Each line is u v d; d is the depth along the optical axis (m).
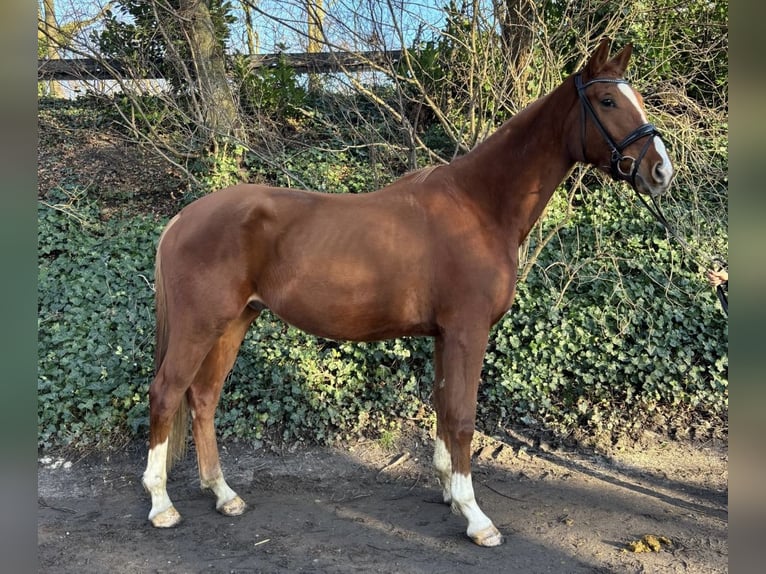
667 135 4.03
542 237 4.00
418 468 3.06
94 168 5.29
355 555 2.21
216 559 2.19
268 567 2.13
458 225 2.21
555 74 3.57
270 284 2.28
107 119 5.73
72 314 3.66
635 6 3.67
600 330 3.62
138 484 2.88
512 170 2.26
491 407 3.54
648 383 3.46
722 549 2.25
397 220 2.22
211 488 2.58
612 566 2.13
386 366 3.61
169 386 2.30
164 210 4.83
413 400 3.51
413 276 2.20
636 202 4.35
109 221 4.59
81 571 2.11
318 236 2.21
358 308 2.22
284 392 3.41
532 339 3.63
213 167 4.89
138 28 4.76
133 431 3.21
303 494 2.78
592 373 3.51
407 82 3.83
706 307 3.60
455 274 2.17
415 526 2.45
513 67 3.39
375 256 2.19
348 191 4.66
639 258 3.98
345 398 3.48
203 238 2.25
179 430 2.55
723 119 4.15
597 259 3.92
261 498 2.73
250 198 2.27
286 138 5.03
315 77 4.60
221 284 2.25
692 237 4.05
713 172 4.13
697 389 3.47
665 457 3.11
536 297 3.76
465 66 3.73
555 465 3.06
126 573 2.10
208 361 2.55
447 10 3.44
